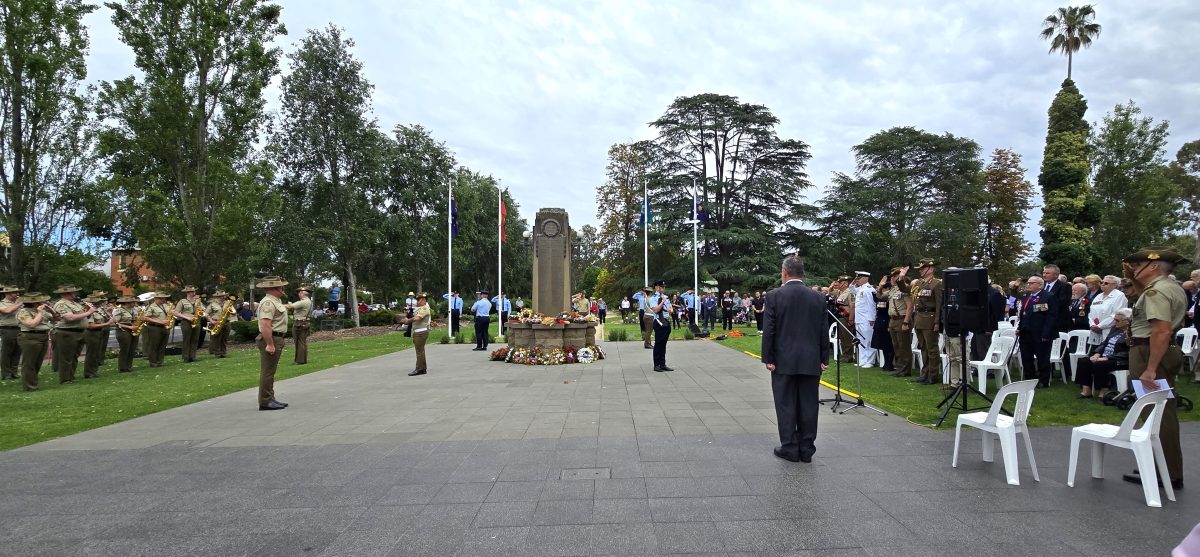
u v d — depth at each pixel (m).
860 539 3.83
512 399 9.41
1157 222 35.62
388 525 4.23
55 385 12.40
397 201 37.47
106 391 11.26
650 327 17.88
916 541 3.79
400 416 8.20
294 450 6.43
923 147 45.62
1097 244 36.00
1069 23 40.09
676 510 4.39
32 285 22.78
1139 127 35.56
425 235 37.47
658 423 7.40
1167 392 4.43
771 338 5.70
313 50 33.44
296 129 33.47
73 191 23.72
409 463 5.81
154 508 4.68
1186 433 6.28
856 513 4.27
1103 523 4.03
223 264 23.73
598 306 37.62
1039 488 4.75
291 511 4.55
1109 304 8.43
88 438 7.14
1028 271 48.09
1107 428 4.84
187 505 4.74
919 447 6.01
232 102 24.44
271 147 32.75
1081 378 8.31
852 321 13.91
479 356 17.25
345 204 33.19
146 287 35.00
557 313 17.70
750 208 42.91
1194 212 47.00
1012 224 49.12
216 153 24.44
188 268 22.80
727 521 4.16
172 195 25.09
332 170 33.94
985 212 47.22
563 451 6.12
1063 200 34.84
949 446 6.04
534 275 17.81
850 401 8.40
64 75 22.55
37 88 21.64
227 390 11.06
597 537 3.94
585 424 7.42
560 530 4.06
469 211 43.38
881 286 12.44
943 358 9.69
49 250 23.27
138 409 9.11
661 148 44.22
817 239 42.56
